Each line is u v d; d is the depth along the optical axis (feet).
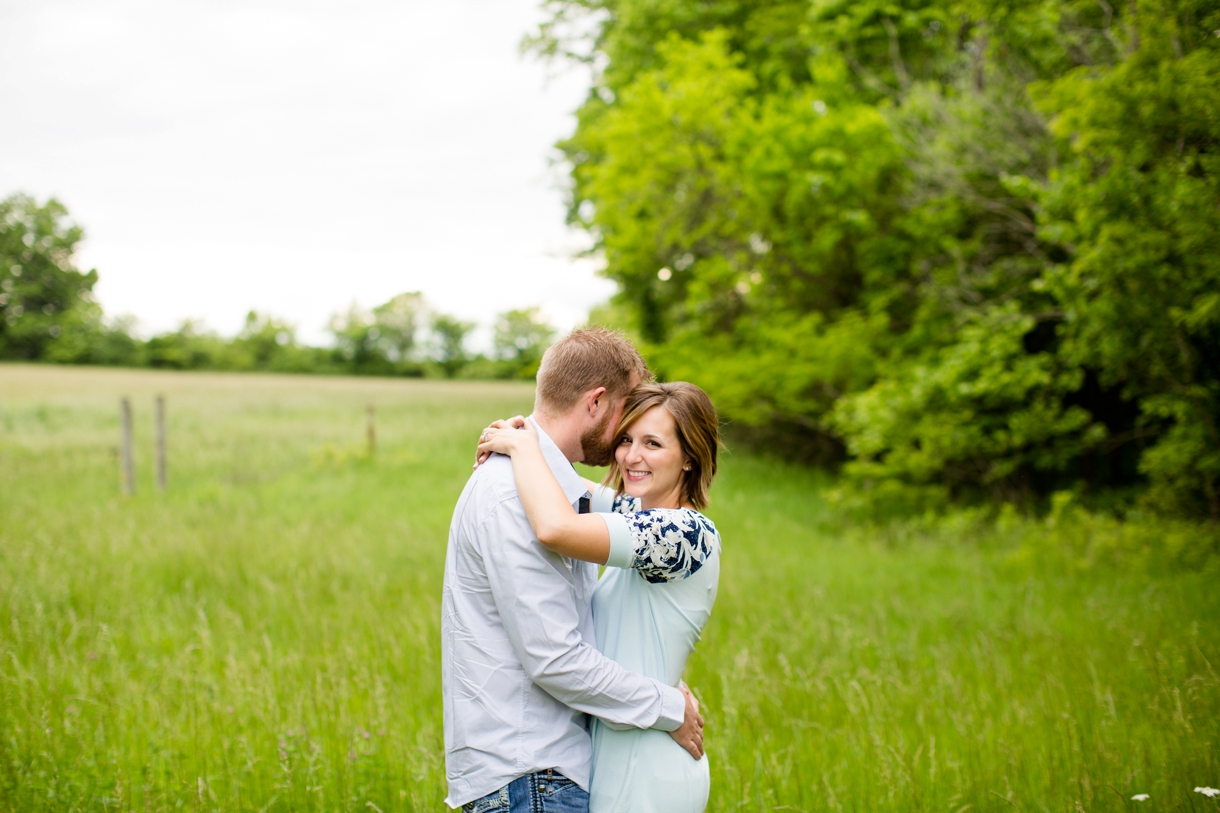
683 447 6.52
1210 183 18.20
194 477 40.04
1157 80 17.92
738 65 49.03
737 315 49.44
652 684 5.74
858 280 42.39
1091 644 14.38
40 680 11.80
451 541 6.04
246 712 11.03
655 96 41.04
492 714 5.67
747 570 21.99
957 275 34.50
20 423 64.28
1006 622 16.38
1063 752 9.84
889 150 35.29
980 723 11.00
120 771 9.23
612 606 6.27
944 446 29.84
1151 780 9.05
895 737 10.48
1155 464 24.68
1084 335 24.13
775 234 41.27
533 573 5.52
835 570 22.62
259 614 16.46
